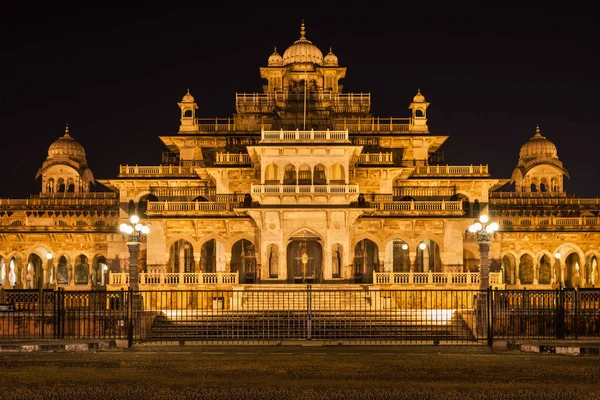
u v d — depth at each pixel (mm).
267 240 69938
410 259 72125
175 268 77938
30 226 86188
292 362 33719
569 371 30984
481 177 81000
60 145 99688
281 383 27984
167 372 30578
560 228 83938
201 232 72250
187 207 72312
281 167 70375
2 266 90062
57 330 44375
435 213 72250
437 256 76625
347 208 69000
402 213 72125
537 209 94875
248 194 71000
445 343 43000
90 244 86750
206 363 33312
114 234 84000
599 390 26672
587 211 95125
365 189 76938
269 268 74438
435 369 31641
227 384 27719
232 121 93812
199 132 85625
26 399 25312
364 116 89188
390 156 77375
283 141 70438
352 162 74375
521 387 27250
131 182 81812
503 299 45688
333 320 51500
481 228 48656
